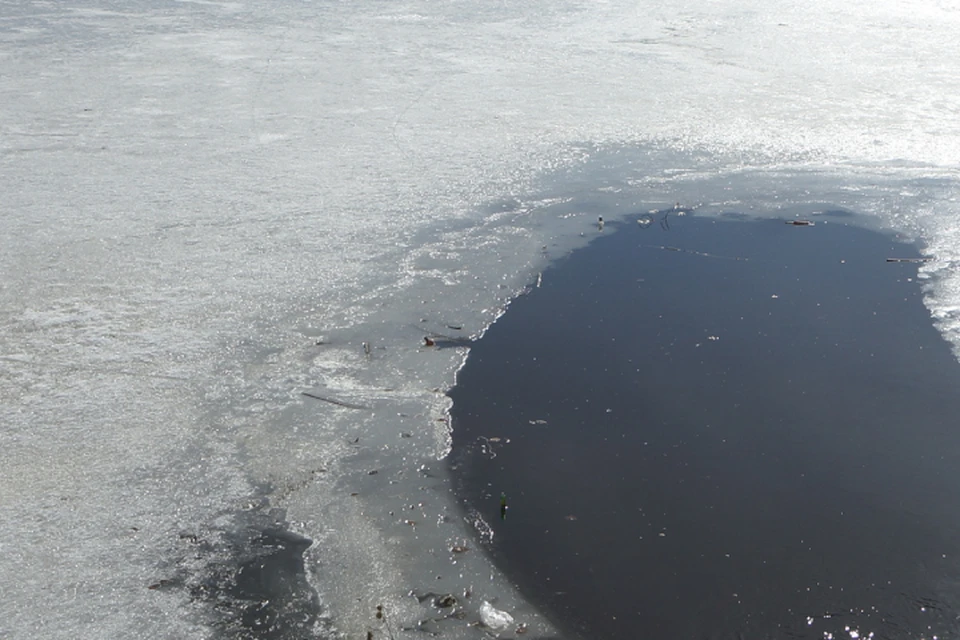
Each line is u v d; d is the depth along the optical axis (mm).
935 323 5504
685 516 3891
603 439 4418
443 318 5543
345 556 3676
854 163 8359
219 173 7797
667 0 16406
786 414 4605
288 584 3523
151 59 11773
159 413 4531
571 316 5617
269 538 3764
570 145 8727
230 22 14164
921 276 6141
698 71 11391
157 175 7742
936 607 3385
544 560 3658
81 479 4039
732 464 4227
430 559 3664
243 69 11297
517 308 5711
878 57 12125
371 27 13844
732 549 3699
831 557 3646
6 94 10148
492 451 4328
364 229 6770
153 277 5922
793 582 3521
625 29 13844
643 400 4742
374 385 4844
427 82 10781
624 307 5734
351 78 10906
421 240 6625
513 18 14617
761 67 11625
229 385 4789
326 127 9086
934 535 3764
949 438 4402
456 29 13750
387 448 4336
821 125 9336
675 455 4293
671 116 9633
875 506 3939
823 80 10984
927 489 4047
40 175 7711
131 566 3568
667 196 7609
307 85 10586
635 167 8234
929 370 4988
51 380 4781
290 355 5094
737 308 5719
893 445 4352
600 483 4109
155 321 5387
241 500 3963
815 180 7977
